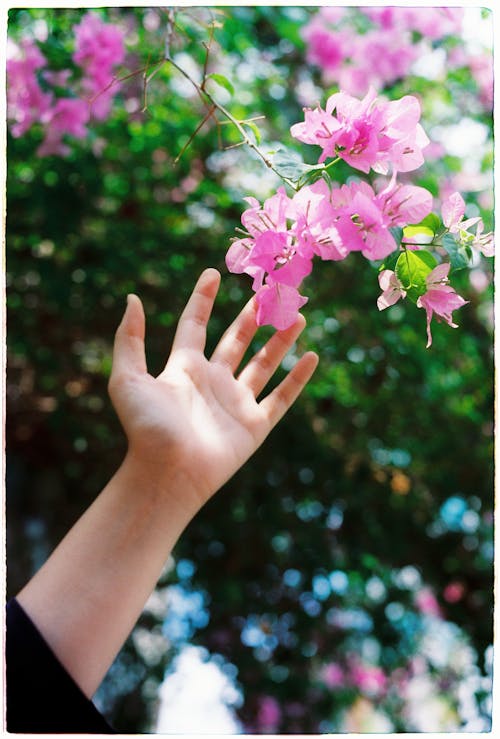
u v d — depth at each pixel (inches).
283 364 115.0
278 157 49.3
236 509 119.7
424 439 121.4
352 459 119.3
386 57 124.7
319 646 124.7
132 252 113.6
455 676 132.0
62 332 116.4
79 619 37.4
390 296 50.9
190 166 118.5
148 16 112.3
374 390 119.6
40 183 110.9
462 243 49.4
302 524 121.1
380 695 131.3
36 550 126.4
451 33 125.3
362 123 47.9
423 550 125.6
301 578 122.4
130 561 39.4
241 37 119.1
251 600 122.6
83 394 118.4
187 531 121.0
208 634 124.0
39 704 35.6
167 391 44.8
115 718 128.2
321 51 124.0
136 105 115.0
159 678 126.4
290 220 51.6
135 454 42.0
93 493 122.0
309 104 124.4
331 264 118.3
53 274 112.2
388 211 47.7
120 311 115.1
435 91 127.6
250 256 47.2
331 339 118.3
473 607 127.6
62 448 121.0
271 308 49.3
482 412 124.0
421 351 120.0
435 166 125.4
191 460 42.8
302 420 118.0
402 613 128.2
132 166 117.0
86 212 113.6
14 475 123.9
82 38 101.3
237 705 125.8
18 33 100.9
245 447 46.1
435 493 123.6
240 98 119.9
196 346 48.0
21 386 118.2
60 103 100.4
